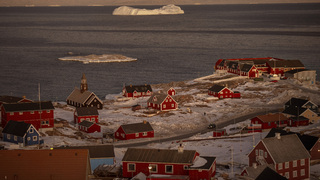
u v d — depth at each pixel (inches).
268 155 3312.0
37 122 5039.4
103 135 5083.7
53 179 2869.1
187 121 5772.6
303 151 3398.1
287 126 5295.3
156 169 3139.8
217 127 5511.8
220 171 3437.5
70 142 4611.2
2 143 4419.3
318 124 5265.8
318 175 3452.3
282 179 2915.8
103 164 3457.2
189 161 3097.9
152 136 5073.8
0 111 5531.5
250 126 5201.8
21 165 2910.9
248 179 2962.6
